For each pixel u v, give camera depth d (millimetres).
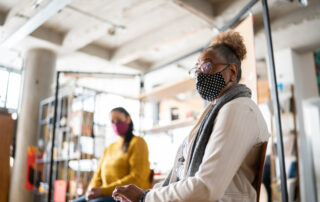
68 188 4008
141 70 7156
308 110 5797
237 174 1054
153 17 5234
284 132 5133
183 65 6730
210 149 988
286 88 5410
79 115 4051
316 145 5605
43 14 3867
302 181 4965
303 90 5711
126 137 2393
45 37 5594
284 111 5246
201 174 944
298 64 5754
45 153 5160
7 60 6617
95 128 4027
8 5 4578
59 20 5355
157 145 4246
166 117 4363
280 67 5680
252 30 2049
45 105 5766
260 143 1072
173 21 5375
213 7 4734
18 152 5645
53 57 6059
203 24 4887
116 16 5121
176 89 3416
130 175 2199
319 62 5727
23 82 5926
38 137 5562
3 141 5242
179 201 944
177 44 6160
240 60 1315
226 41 1307
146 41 5840
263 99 5816
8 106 6828
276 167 4801
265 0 2102
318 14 4461
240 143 986
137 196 1059
